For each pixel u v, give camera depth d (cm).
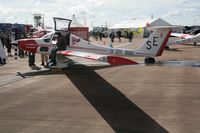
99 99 901
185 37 3183
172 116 713
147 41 1686
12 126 661
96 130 628
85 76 1321
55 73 1420
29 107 820
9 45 2286
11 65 1747
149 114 735
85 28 3719
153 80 1195
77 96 945
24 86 1121
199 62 1775
